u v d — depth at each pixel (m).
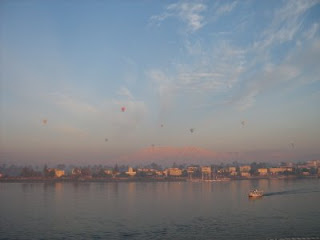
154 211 133.25
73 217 119.69
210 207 144.25
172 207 145.00
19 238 90.94
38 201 169.38
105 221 111.75
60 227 102.94
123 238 89.25
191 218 116.50
